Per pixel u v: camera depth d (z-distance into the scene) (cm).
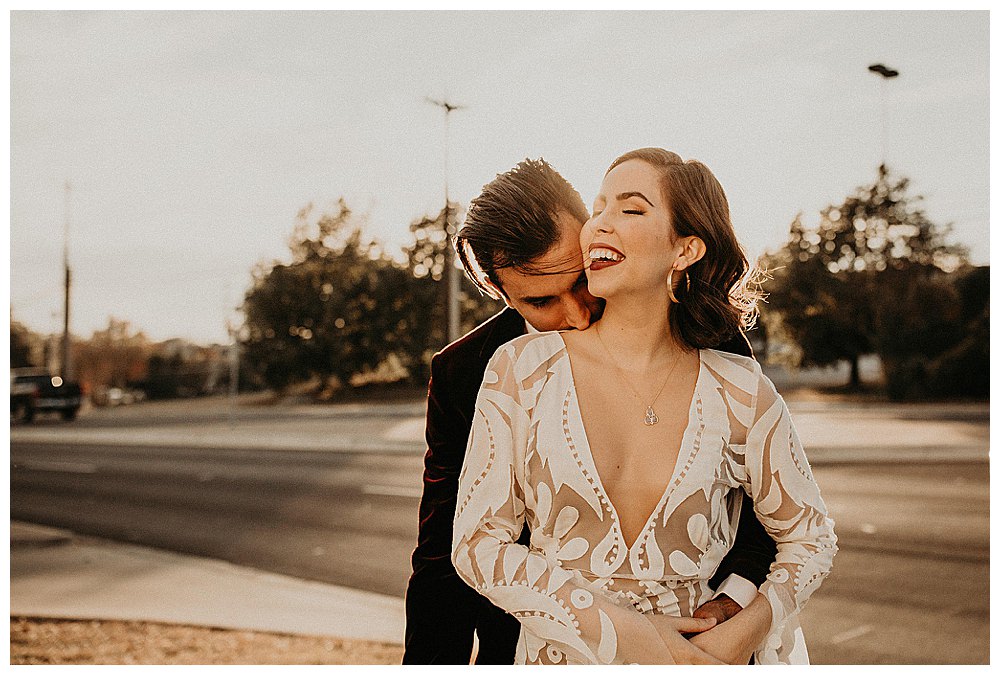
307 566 631
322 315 2802
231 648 412
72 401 2438
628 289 127
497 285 143
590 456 125
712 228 128
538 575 123
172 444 1681
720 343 138
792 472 132
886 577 536
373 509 860
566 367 131
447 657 152
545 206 136
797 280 2284
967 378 2108
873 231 2219
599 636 118
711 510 127
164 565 641
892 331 2181
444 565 153
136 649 409
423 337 2673
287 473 1170
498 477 129
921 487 863
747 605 128
